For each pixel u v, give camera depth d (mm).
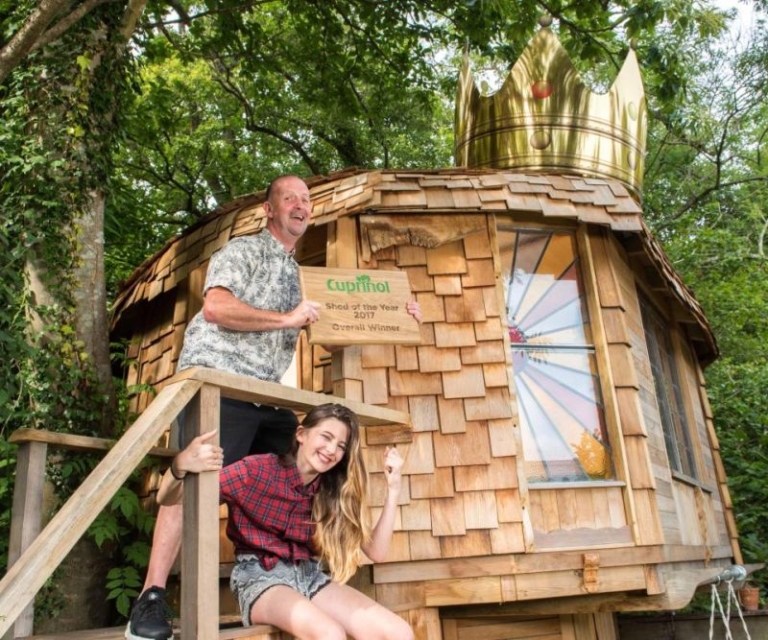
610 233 5285
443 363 4551
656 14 8367
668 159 15523
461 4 8977
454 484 4332
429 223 4781
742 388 11211
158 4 8883
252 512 3191
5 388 4402
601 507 4504
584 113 6000
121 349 6961
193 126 14391
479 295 4715
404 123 14320
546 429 4730
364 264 4664
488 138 6090
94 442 3842
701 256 13047
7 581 2361
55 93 5270
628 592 4531
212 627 2791
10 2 5668
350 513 3293
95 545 4836
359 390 4414
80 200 5270
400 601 4133
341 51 10641
